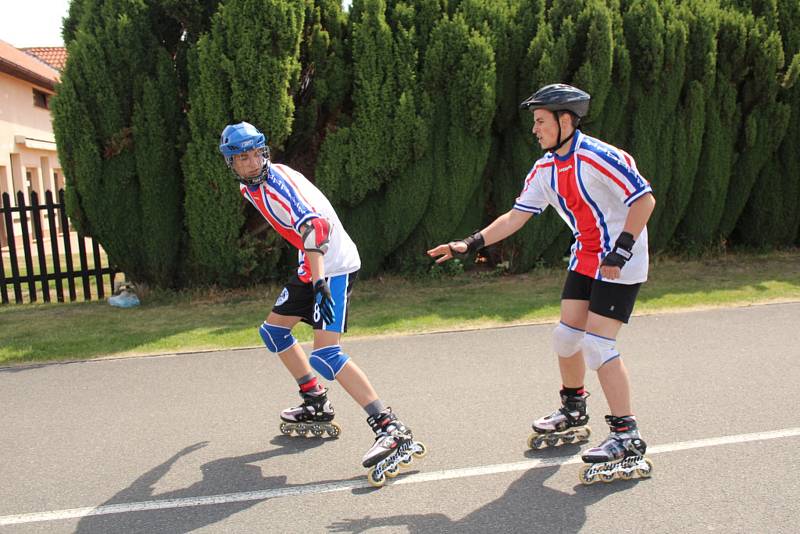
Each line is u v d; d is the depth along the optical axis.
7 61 15.54
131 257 7.93
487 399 4.55
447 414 4.30
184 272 8.19
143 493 3.39
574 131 3.30
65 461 3.78
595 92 8.20
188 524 3.07
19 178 17.56
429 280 8.59
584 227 3.46
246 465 3.68
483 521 3.01
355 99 7.90
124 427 4.25
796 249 10.10
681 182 9.06
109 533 3.01
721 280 8.22
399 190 8.20
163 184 7.66
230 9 7.16
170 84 7.57
